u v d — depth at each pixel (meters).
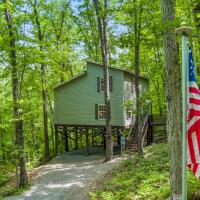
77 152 28.27
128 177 13.43
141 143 17.98
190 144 5.31
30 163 23.53
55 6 28.09
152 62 26.02
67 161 24.16
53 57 19.23
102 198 11.82
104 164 19.95
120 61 31.38
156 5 14.21
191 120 5.33
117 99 24.50
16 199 14.73
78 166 21.20
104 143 29.11
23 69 16.89
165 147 18.86
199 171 5.23
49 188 16.12
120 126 24.22
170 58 7.33
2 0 15.48
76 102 27.33
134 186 11.70
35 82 23.41
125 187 11.97
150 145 22.31
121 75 24.31
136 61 18.42
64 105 28.45
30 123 29.42
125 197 10.48
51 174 19.48
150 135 23.84
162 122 24.20
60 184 16.62
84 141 37.09
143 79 28.16
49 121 34.12
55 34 29.58
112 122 24.81
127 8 14.62
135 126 23.95
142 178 12.35
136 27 14.79
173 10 7.47
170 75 7.31
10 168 22.36
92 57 35.00
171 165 7.24
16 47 15.68
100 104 25.36
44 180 18.02
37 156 26.78
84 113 26.66
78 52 32.19
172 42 7.34
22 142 17.14
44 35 26.05
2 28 15.57
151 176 11.90
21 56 16.45
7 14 15.80
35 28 23.20
